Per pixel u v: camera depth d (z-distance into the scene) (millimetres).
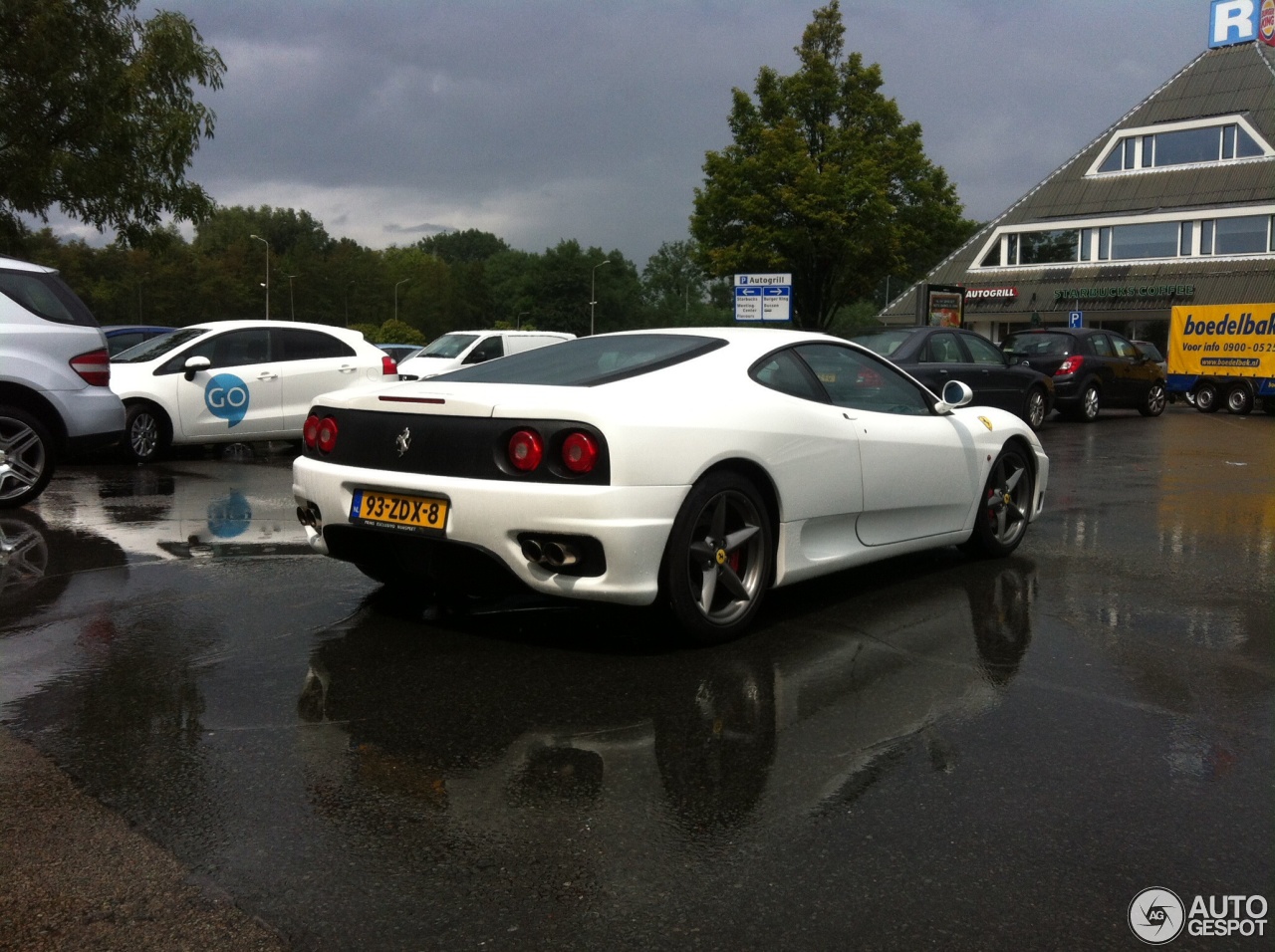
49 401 7320
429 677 3793
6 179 16453
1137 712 3535
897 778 2979
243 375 11539
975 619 4711
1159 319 41625
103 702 3514
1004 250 46250
